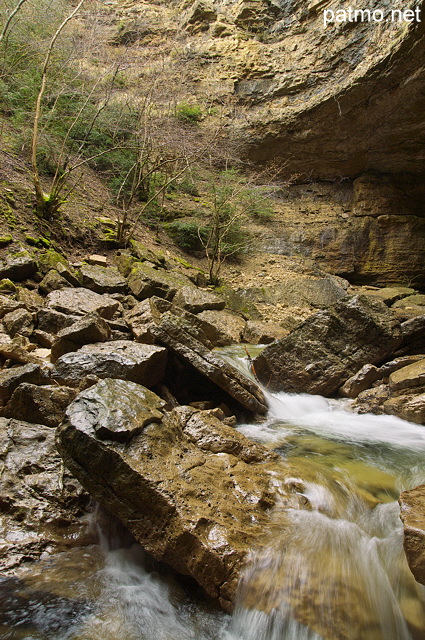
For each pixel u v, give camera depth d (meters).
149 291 8.41
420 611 2.41
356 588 2.47
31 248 8.33
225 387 5.04
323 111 13.99
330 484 3.34
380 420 5.14
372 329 6.09
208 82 16.44
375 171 15.88
